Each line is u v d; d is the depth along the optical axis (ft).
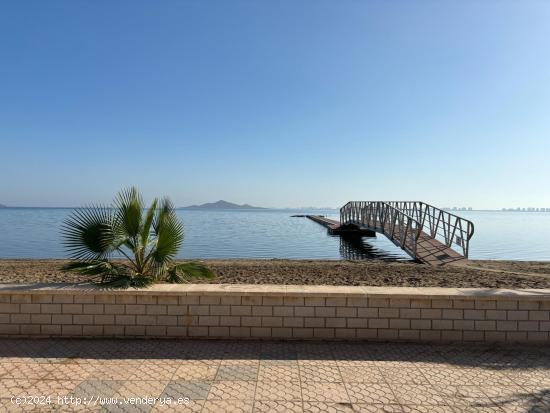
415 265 41.37
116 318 14.32
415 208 60.70
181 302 14.23
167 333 14.28
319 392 10.21
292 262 45.85
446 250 48.37
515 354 13.00
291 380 10.90
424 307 13.96
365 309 14.03
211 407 9.40
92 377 10.98
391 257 62.28
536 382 10.91
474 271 36.60
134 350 13.10
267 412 9.21
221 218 285.23
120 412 9.14
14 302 14.30
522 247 82.99
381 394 10.13
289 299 14.10
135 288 14.48
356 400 9.82
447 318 13.94
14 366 11.73
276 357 12.57
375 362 12.23
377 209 67.36
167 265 18.07
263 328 14.16
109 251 16.88
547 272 36.73
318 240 94.63
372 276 33.99
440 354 12.96
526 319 13.84
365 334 14.05
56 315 14.28
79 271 16.22
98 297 14.28
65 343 13.76
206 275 19.06
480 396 10.07
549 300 13.69
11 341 13.97
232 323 14.17
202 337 14.23
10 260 48.91
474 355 12.88
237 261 47.44
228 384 10.61
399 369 11.71
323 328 14.10
